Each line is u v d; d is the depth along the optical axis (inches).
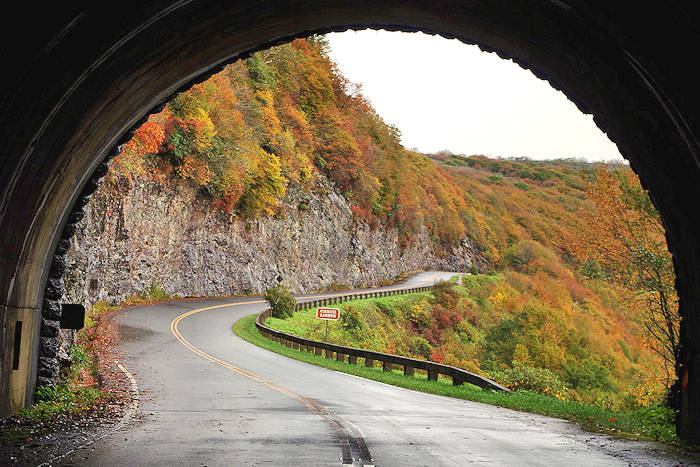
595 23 308.0
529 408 635.5
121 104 380.5
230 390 617.0
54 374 441.4
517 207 7465.6
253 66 2731.3
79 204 446.0
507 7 334.3
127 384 615.8
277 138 2768.2
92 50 299.7
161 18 306.5
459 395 740.7
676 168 365.4
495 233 6692.9
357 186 3661.4
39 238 390.3
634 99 349.1
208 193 2178.9
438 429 425.4
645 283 877.8
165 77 395.2
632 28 295.7
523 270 4867.1
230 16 344.5
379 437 375.2
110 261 1584.6
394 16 412.2
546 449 357.4
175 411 463.8
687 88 309.3
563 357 2235.5
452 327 3110.2
